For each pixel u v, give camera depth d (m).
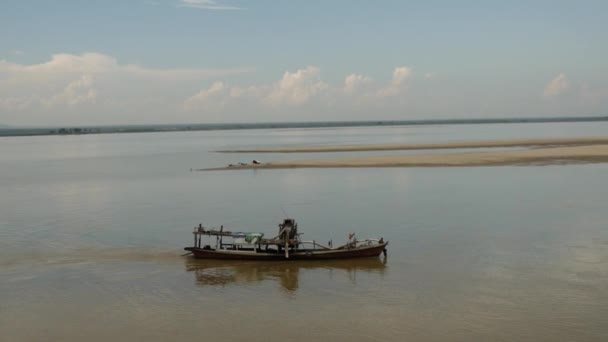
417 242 35.72
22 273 30.80
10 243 37.75
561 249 33.00
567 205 46.53
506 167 74.94
